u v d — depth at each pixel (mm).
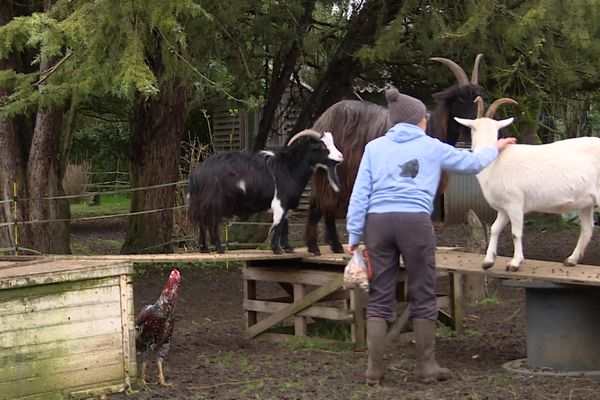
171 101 12547
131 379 5934
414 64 11359
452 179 16094
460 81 7730
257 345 7762
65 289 5609
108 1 7156
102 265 5785
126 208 22750
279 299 8352
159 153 12742
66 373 5629
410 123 5750
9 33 7281
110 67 7434
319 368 6547
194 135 21547
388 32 9711
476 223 9555
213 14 9117
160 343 6082
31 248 11500
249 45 10906
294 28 10766
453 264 6504
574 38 8844
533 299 6152
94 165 25344
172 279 6078
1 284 5289
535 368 6156
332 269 7797
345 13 11680
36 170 11398
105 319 5805
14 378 5406
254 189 7492
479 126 6301
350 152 7699
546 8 8828
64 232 11977
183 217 13781
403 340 7637
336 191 7516
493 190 6133
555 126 17516
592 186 6090
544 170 6027
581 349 6023
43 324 5520
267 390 5836
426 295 5707
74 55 7848
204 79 8695
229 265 12945
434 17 9547
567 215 17188
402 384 5867
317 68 12523
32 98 8266
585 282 5594
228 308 9914
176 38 7402
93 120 23422
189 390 5949
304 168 7578
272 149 8070
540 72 10266
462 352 7137
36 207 11484
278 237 7613
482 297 9781
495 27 9414
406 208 5598
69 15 7445
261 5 10438
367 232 5746
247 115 19125
